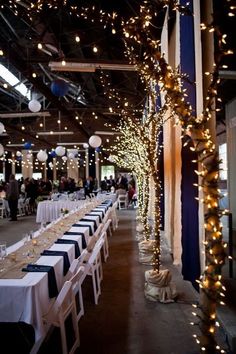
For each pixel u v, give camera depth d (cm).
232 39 365
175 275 448
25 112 1066
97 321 313
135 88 857
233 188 587
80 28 606
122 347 265
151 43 199
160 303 353
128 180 1770
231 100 583
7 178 2045
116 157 1059
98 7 528
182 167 407
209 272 190
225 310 293
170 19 551
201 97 331
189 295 372
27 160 1877
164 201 704
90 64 607
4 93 1116
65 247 361
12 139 1773
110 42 663
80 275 277
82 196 1199
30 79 718
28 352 260
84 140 1780
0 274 261
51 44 574
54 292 270
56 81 609
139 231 736
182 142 407
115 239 722
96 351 260
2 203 1169
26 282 240
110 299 368
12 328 277
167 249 600
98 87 1005
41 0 303
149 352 257
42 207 995
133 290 396
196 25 346
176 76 225
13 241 715
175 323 305
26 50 694
